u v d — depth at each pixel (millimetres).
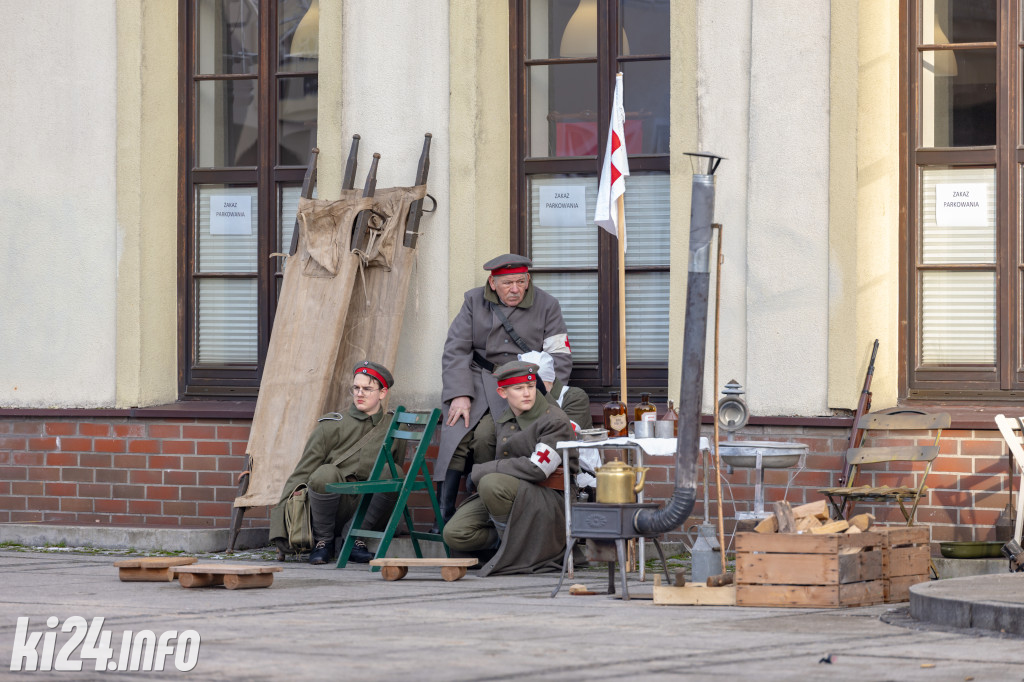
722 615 15203
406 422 21031
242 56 25016
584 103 23172
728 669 11531
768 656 12203
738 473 21203
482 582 18656
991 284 21250
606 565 20531
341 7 23672
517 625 14336
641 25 22953
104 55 24500
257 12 24922
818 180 21000
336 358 22703
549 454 19453
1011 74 21156
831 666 11656
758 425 21188
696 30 21641
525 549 19594
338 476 21062
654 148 22844
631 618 14938
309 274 23141
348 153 23422
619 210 20125
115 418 24484
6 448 25078
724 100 21516
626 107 22984
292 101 24812
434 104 23062
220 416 23875
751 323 21281
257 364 24844
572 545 17844
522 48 23328
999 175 21172
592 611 15578
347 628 14109
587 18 23156
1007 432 19375
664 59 22797
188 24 25078
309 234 23234
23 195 24906
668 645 12906
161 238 24844
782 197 21156
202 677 11352
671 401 21281
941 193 21391
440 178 23031
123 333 24406
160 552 22812
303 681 11078
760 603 15992
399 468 21375
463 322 21906
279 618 14906
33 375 24859
